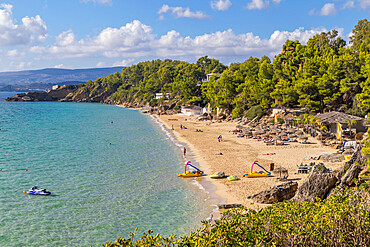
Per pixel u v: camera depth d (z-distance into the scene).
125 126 119.69
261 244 17.33
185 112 170.75
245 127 99.31
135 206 36.28
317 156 56.66
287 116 102.06
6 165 54.81
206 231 18.53
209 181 45.53
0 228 30.62
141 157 62.16
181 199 38.41
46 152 67.06
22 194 39.97
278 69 119.62
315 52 130.50
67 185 43.72
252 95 119.75
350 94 94.31
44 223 31.80
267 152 63.84
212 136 89.75
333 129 79.25
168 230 30.39
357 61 89.25
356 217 19.64
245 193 39.62
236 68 161.12
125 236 29.27
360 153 34.78
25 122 134.75
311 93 96.94
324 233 18.69
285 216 20.22
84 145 76.25
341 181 32.03
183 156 62.97
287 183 36.56
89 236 29.30
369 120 61.19
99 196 39.41
